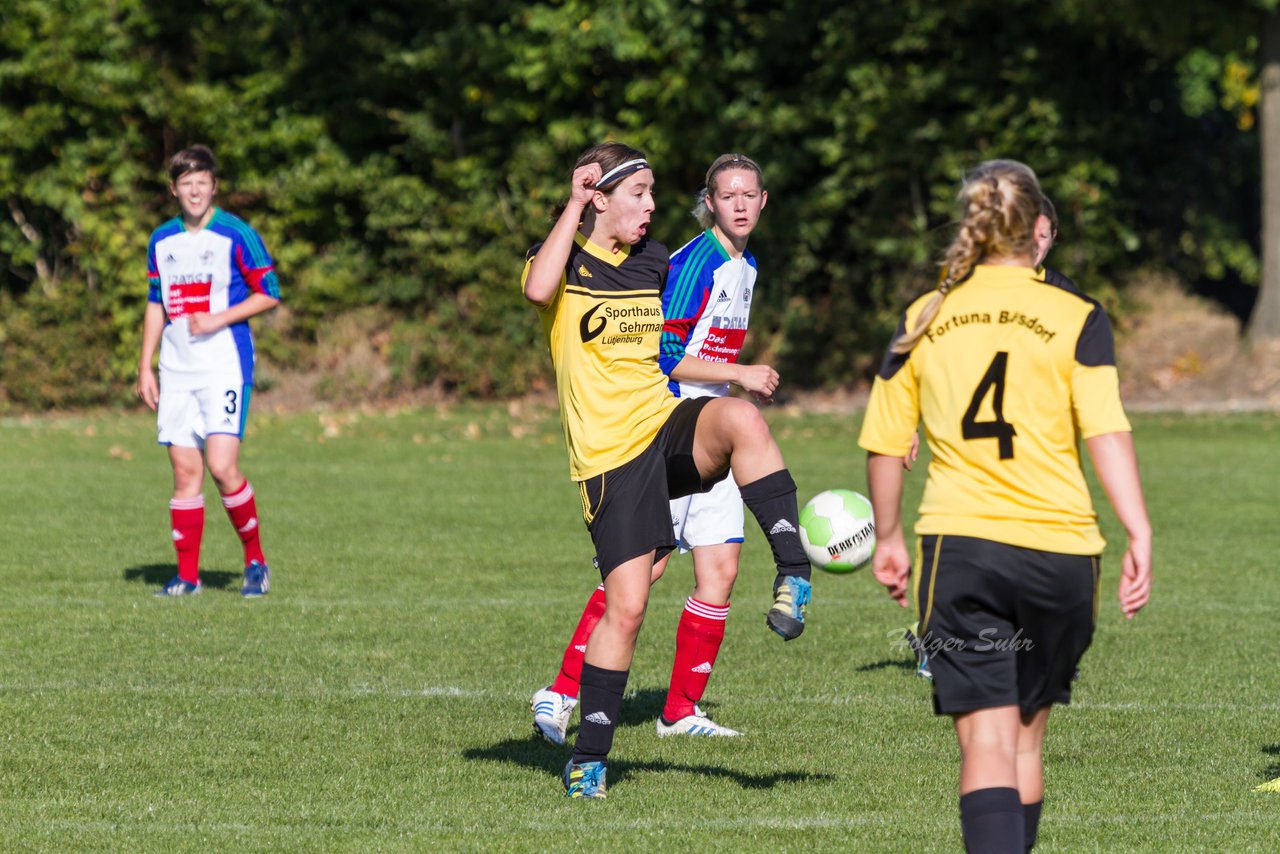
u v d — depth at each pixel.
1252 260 87.25
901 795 19.53
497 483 53.62
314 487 52.25
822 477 52.59
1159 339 82.88
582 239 19.75
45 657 27.56
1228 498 49.34
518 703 24.69
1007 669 14.55
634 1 80.69
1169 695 25.44
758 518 18.72
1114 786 20.03
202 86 80.94
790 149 81.62
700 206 24.16
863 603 34.19
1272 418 72.75
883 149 80.31
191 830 17.62
